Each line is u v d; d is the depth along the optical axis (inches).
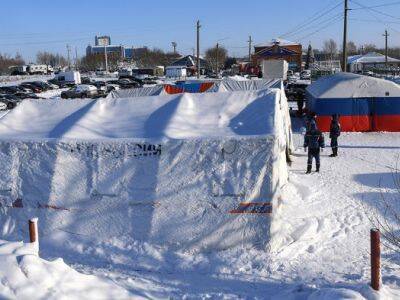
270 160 368.8
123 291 270.7
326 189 549.6
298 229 404.8
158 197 382.0
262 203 368.8
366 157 742.5
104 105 471.2
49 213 400.5
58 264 264.2
